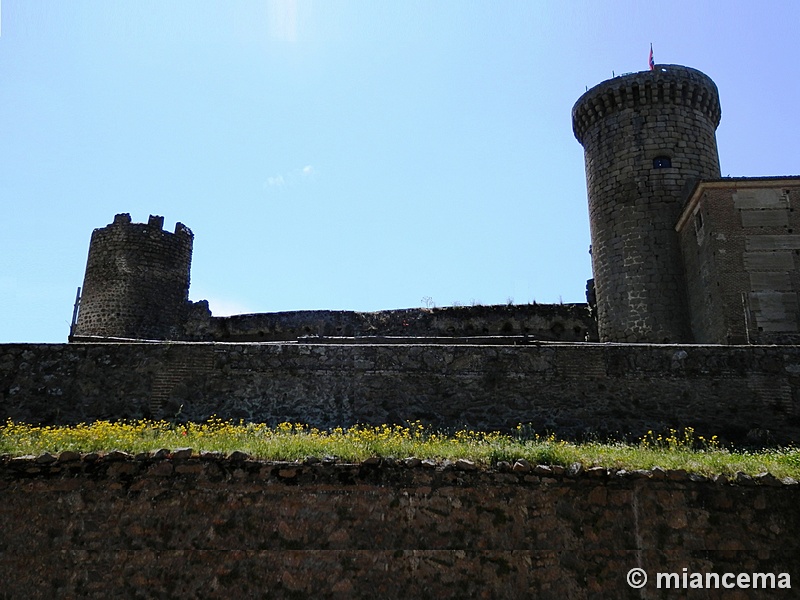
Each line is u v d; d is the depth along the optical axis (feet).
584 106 101.50
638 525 30.53
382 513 30.55
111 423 52.01
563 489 31.12
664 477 31.35
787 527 30.53
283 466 31.40
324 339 71.36
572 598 29.17
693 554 30.01
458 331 99.81
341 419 52.90
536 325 99.40
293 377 54.19
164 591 29.22
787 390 52.21
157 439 39.14
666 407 52.49
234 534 30.14
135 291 119.44
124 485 31.09
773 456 39.42
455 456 33.55
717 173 96.73
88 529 30.40
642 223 92.32
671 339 86.99
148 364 54.49
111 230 122.11
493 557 29.84
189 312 123.03
